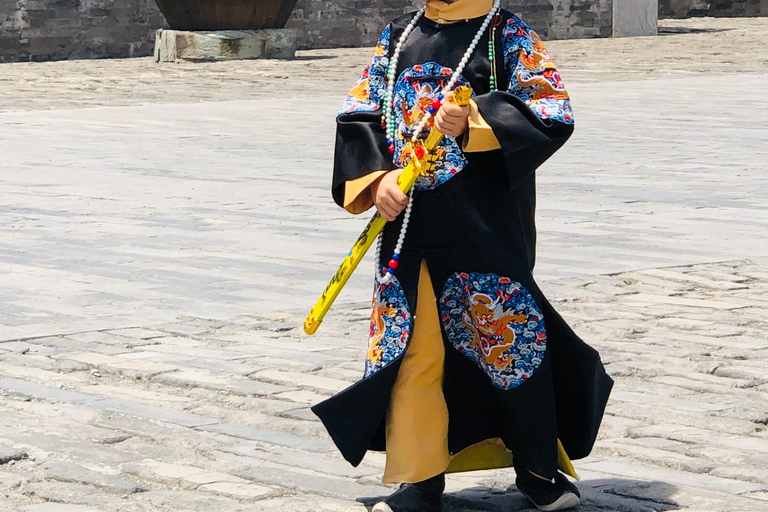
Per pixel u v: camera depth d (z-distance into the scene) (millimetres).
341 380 6855
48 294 9031
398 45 4898
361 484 5246
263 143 18797
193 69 36969
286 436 5910
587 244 10742
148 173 15531
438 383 4828
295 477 5312
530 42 4754
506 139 4504
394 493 4879
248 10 40531
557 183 14375
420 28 4891
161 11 41625
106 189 14180
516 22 4781
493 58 4742
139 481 5270
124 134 20172
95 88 30469
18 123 22031
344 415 4695
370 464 5539
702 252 10391
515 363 4746
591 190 13820
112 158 17047
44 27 43125
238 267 9953
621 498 5039
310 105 25516
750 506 4906
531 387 4730
